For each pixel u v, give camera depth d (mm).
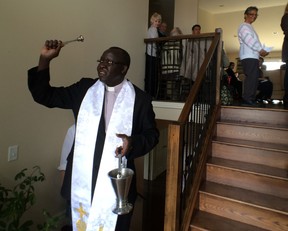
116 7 3029
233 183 2225
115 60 1250
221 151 2506
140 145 1195
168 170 1738
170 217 1755
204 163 2318
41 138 2229
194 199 2057
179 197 1773
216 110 2832
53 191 2391
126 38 3268
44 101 1263
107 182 1265
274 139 2479
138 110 1336
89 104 1318
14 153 2004
